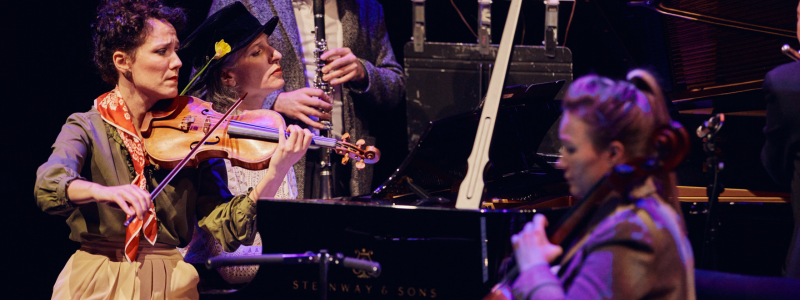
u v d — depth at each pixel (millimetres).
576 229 1983
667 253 1460
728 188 3506
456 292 2068
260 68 3090
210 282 3021
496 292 1729
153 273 2486
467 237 2059
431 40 4457
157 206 2500
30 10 4320
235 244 2596
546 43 3416
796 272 2463
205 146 2512
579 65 4273
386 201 2562
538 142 3168
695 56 3809
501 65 2354
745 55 3631
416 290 2105
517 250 1623
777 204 2838
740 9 3635
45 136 4473
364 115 3719
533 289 1506
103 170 2445
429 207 2094
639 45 3980
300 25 3672
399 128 4395
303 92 3260
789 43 3426
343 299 2178
